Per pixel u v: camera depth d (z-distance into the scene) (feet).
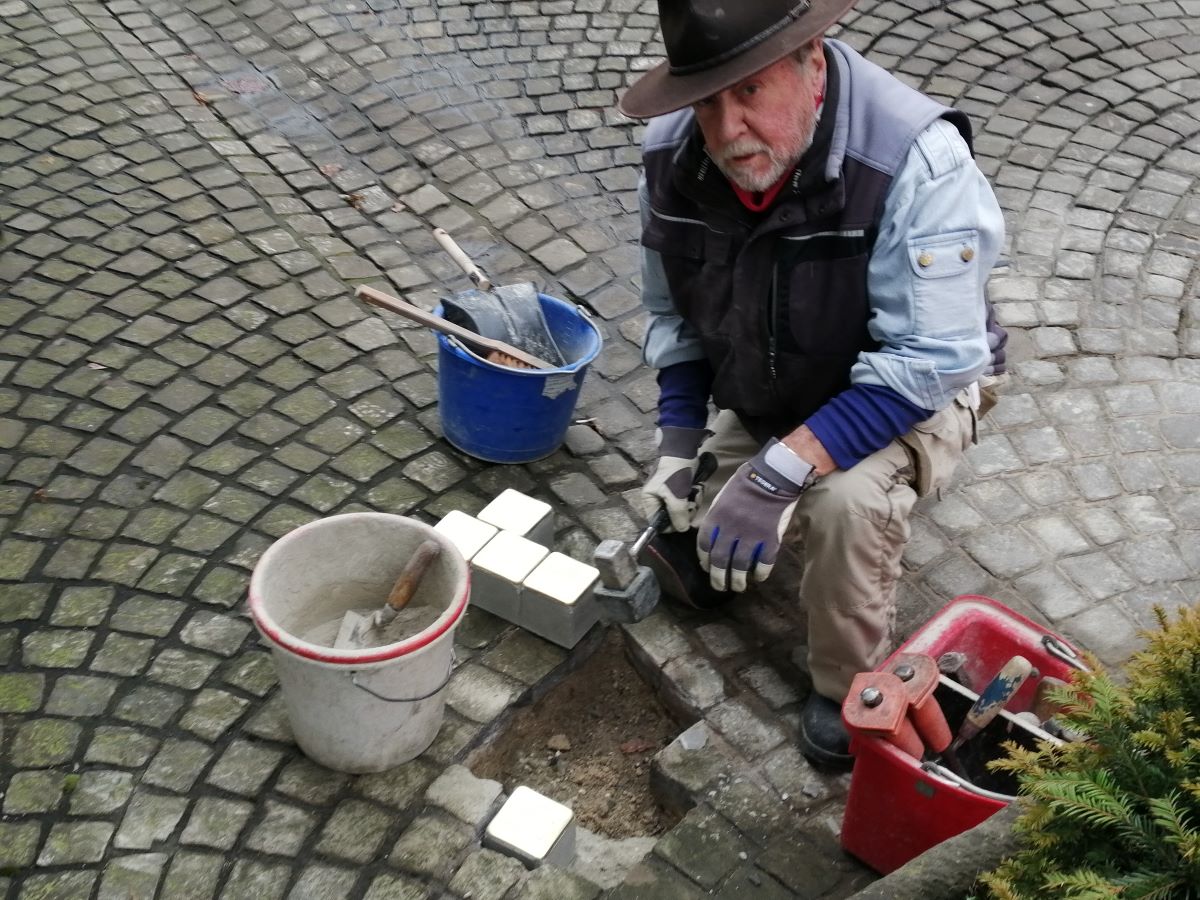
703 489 8.84
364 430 10.82
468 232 13.50
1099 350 11.93
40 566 9.37
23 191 13.42
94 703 8.36
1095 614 9.34
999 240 7.23
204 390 11.12
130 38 16.28
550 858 7.46
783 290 7.49
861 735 6.68
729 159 6.89
